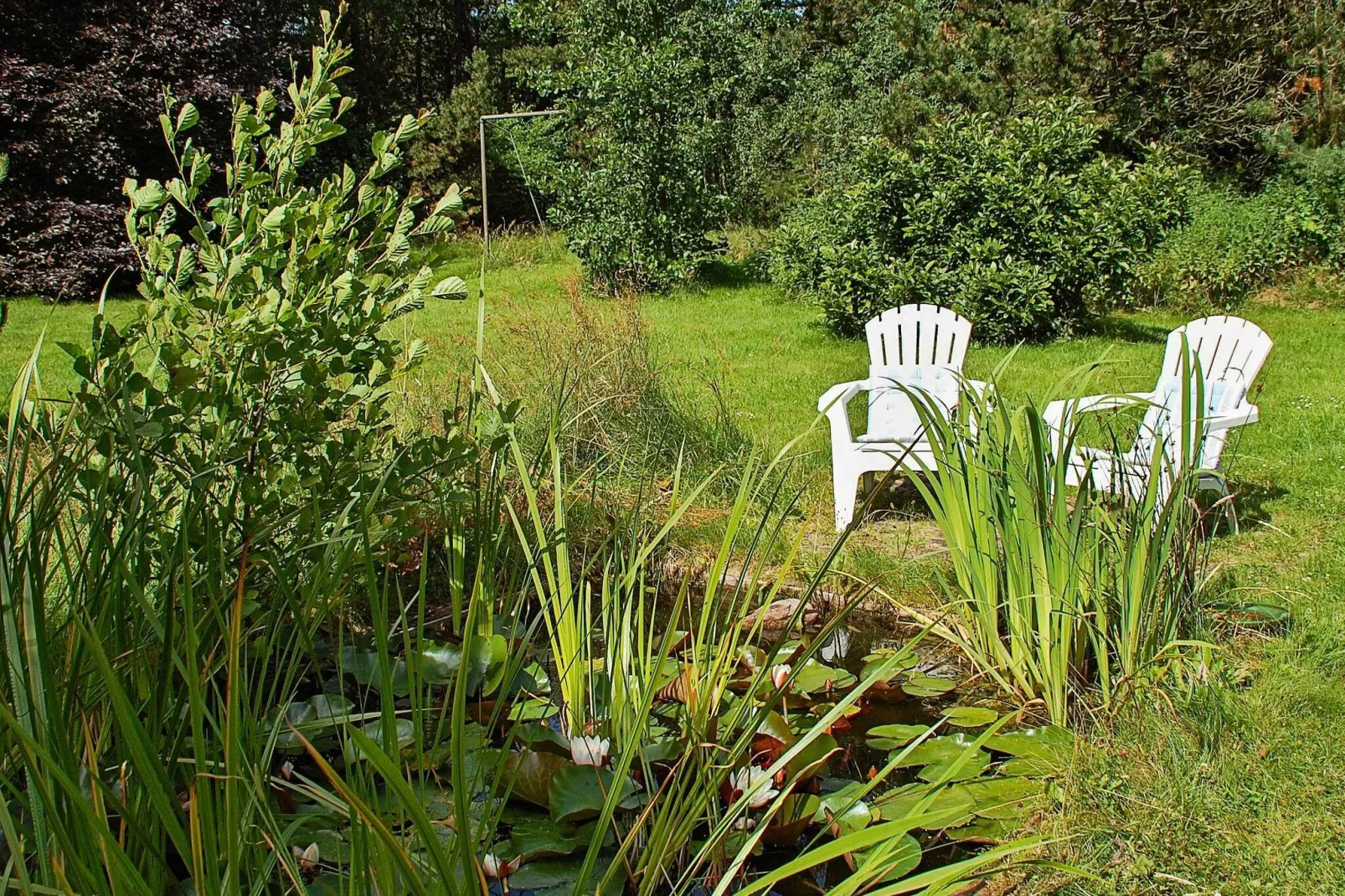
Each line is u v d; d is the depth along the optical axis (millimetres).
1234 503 4527
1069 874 2027
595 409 4973
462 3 27906
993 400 3145
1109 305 10430
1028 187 9438
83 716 1646
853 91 19656
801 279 11266
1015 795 2342
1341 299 11508
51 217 13625
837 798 2295
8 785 1360
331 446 2480
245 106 2508
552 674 2834
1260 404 6703
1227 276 11484
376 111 23906
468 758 2320
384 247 2652
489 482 2990
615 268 13328
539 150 21219
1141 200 9625
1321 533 4141
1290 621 3174
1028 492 2779
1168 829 2129
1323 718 2564
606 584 2562
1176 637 2934
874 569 3807
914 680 2980
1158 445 2729
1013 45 16062
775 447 5484
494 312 9289
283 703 2090
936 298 9430
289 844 1903
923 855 2199
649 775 2180
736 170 18312
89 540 1884
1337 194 12469
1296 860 2049
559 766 2289
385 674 1491
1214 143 15711
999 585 3090
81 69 14891
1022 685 2875
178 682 2064
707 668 2537
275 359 2330
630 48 13672
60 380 7527
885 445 4344
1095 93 16062
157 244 2416
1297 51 15195
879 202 9867
